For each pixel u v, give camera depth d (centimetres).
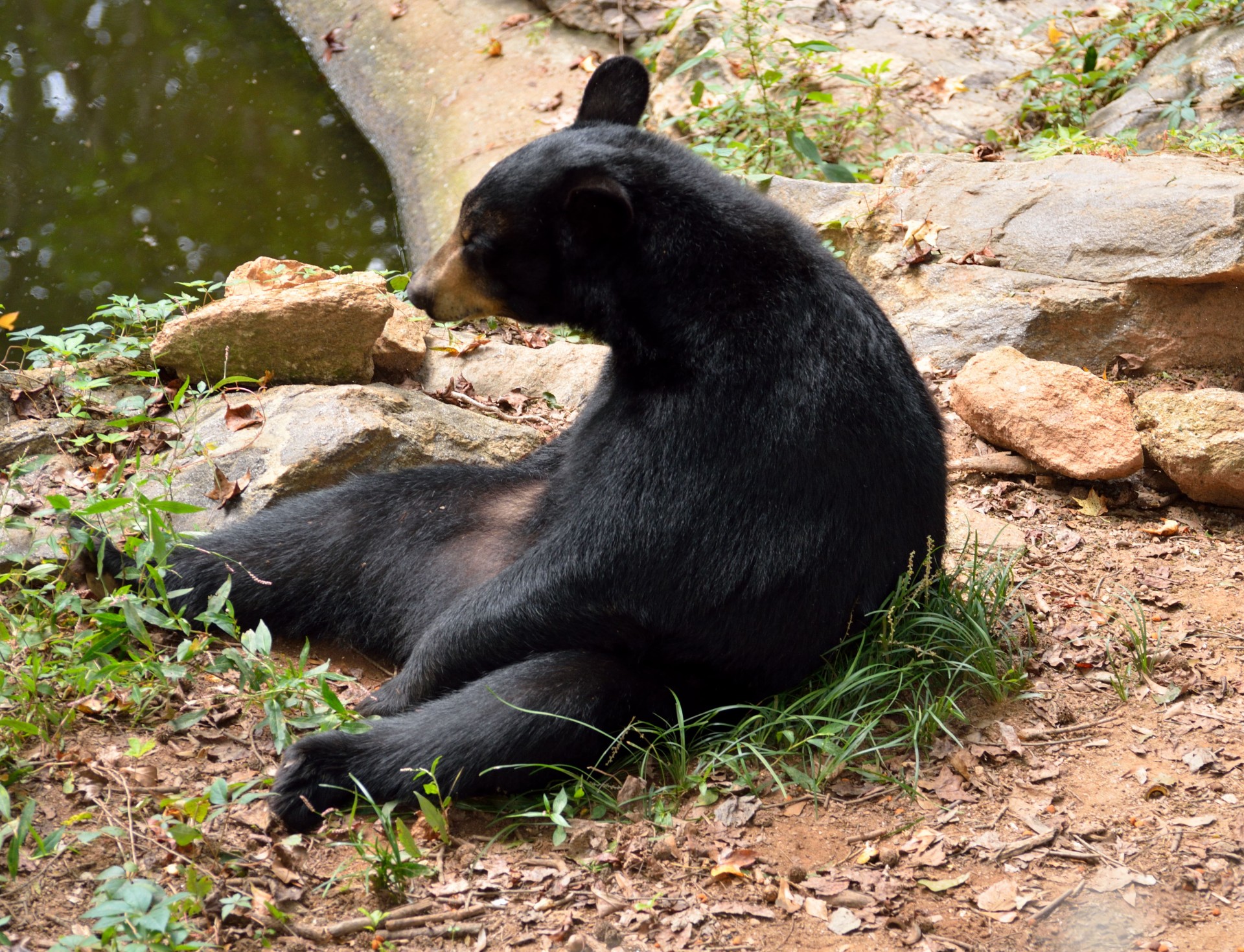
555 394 917
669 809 551
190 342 802
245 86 1634
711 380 568
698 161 620
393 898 488
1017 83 1449
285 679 567
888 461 589
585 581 573
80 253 1259
